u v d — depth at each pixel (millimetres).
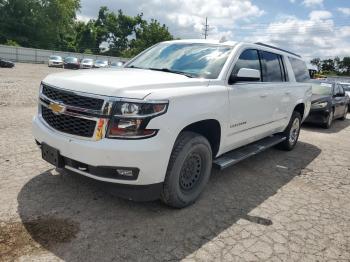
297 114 7027
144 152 3246
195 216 3844
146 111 3246
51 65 41688
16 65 39625
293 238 3594
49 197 3947
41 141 3740
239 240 3447
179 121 3490
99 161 3246
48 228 3314
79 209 3740
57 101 3547
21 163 4910
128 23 85250
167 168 3615
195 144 3803
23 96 11664
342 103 12734
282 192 4848
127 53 69625
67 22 73000
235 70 4578
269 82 5613
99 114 3244
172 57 4809
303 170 6000
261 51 5477
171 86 3629
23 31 65750
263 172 5664
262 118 5344
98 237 3254
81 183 4371
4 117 7891
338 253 3396
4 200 3789
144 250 3127
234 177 5270
